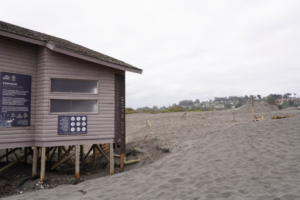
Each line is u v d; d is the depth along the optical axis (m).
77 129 9.04
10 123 8.19
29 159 12.33
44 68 8.62
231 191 5.54
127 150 13.63
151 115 39.28
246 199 4.98
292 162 7.29
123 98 10.20
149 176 8.00
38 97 8.73
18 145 8.37
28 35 8.10
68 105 9.08
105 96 9.69
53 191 7.44
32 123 8.68
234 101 191.12
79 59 9.27
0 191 7.62
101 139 9.56
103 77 9.71
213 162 8.57
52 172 9.45
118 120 9.97
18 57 8.45
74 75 9.14
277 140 10.42
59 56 8.90
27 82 8.63
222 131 14.35
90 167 11.62
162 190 6.33
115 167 11.26
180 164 8.95
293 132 11.25
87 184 8.02
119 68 9.62
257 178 6.28
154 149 13.05
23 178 8.52
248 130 13.13
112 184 7.69
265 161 7.80
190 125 20.36
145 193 6.29
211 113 37.03
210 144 11.67
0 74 8.02
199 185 6.36
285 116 15.88
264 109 38.28
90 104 9.48
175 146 12.84
